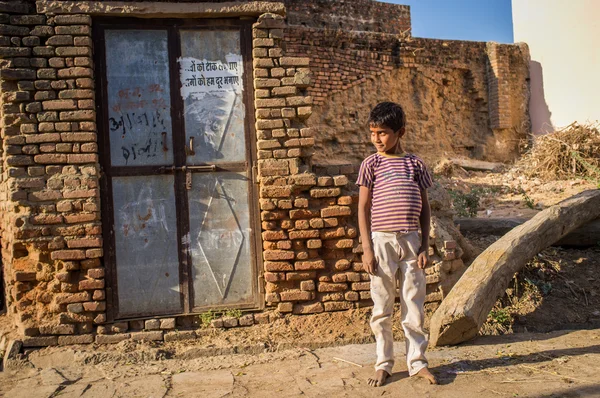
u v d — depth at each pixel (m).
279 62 5.27
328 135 13.47
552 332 5.05
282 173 5.20
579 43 14.94
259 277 5.24
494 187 11.84
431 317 5.13
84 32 4.98
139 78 5.17
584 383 3.75
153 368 4.44
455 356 4.40
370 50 14.23
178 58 5.22
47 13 4.95
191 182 5.18
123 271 5.07
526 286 5.90
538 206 9.73
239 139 5.28
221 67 5.27
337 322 5.13
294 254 5.22
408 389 3.77
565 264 6.43
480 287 4.84
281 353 4.65
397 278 4.02
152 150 5.16
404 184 3.85
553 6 15.64
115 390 3.98
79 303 4.92
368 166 3.96
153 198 5.15
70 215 4.90
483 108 16.30
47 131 4.91
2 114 4.97
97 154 5.03
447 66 15.55
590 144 12.06
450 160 14.31
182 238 5.17
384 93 14.40
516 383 3.80
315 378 4.05
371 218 3.96
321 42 13.46
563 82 15.50
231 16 5.26
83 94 4.95
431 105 15.33
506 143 16.33
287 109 5.22
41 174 4.91
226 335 5.00
